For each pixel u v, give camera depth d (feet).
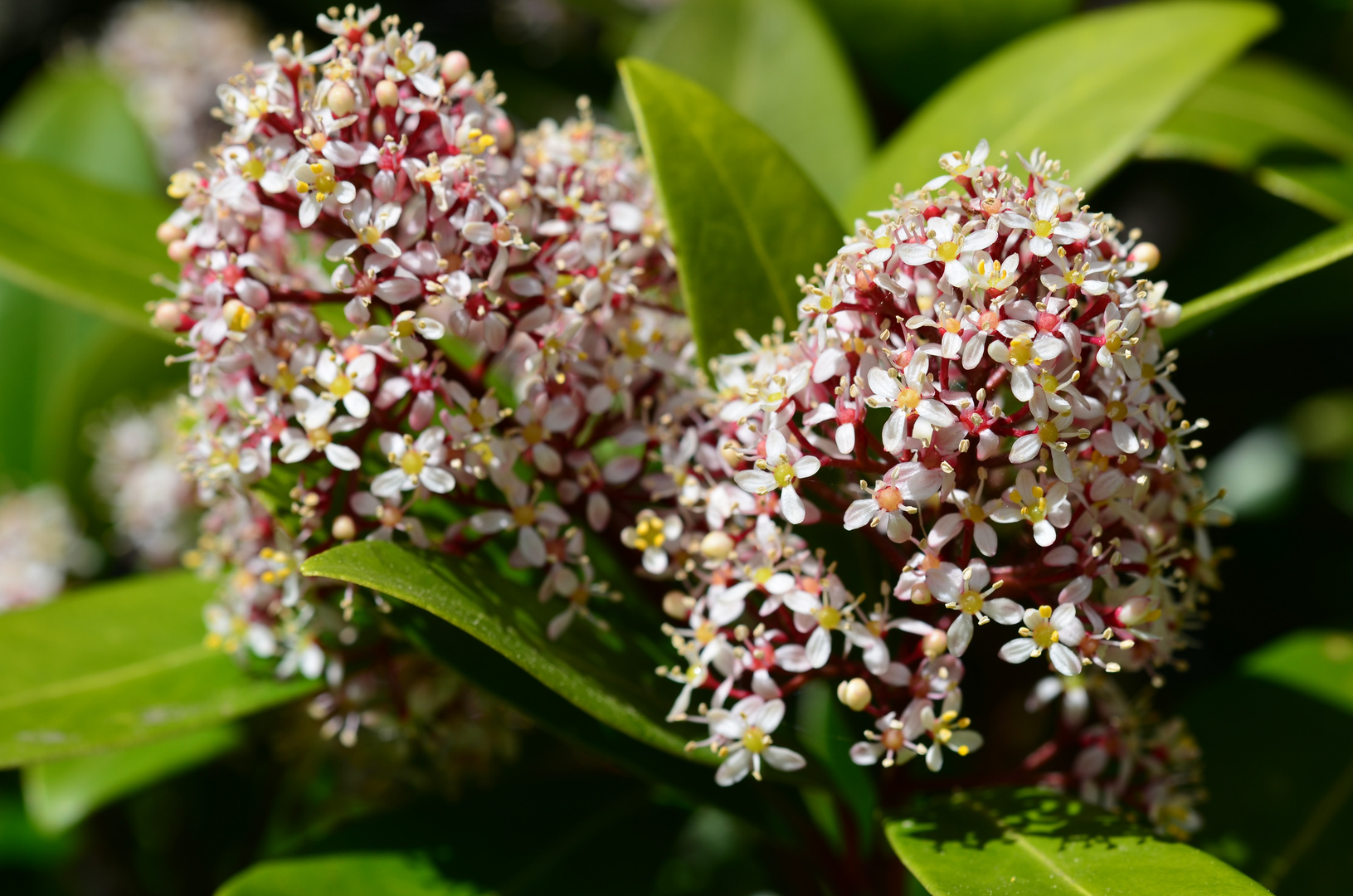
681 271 1.56
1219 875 1.45
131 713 1.60
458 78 1.53
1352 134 1.80
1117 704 1.56
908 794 1.55
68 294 1.69
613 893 1.63
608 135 1.61
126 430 2.01
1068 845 1.48
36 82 2.85
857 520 1.46
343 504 1.54
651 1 2.31
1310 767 1.69
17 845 1.97
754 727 1.48
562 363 1.53
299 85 1.52
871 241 1.48
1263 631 1.97
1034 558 1.49
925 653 1.47
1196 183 1.89
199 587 1.72
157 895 1.99
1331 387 1.99
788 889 1.73
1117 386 1.47
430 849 1.63
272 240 1.55
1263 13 1.72
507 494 1.53
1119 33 1.75
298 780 1.85
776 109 1.85
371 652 1.60
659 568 1.52
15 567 2.02
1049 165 1.49
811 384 1.49
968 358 1.46
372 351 1.50
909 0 1.87
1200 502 1.53
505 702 1.54
